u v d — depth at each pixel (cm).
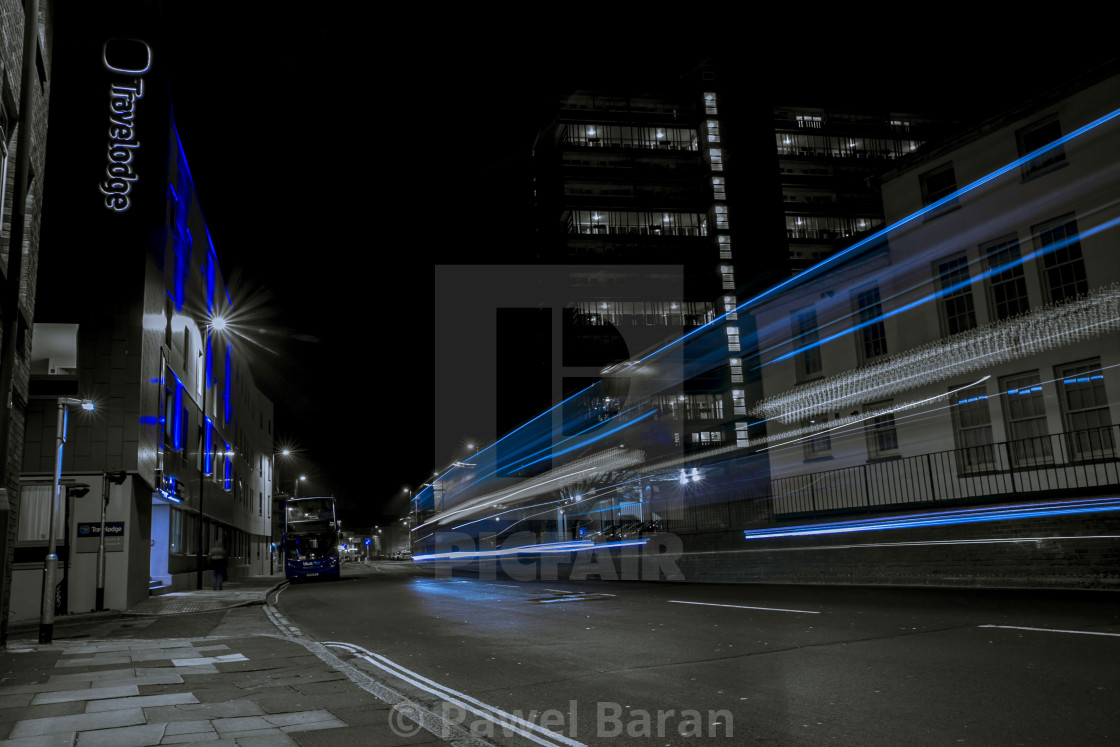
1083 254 1906
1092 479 1814
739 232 7319
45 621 1308
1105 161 1877
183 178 3066
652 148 7381
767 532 2305
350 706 709
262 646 1210
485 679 849
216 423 3950
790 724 597
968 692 667
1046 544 1520
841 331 2595
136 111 2453
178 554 3066
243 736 598
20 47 1215
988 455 2067
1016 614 1159
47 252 2292
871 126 7644
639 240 7275
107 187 2377
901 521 1895
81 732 621
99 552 2022
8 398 1178
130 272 2323
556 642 1113
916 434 2278
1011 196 2095
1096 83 1902
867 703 649
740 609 1448
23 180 1195
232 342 4578
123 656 1113
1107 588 1388
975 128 2167
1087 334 1869
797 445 2700
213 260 3962
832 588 1880
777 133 7519
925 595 1545
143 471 2253
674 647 1008
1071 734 533
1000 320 2083
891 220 2458
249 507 5581
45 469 2130
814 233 7481
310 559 3938
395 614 1720
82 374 2217
